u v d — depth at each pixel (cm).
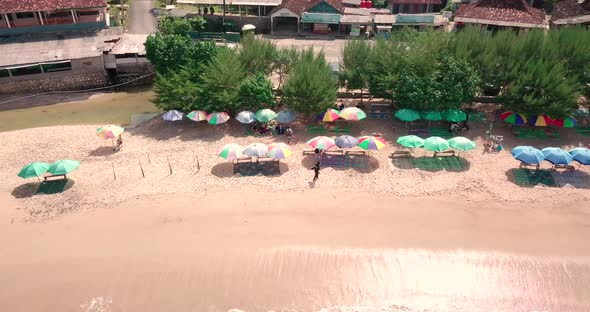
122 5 7350
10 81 4838
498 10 5978
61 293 2269
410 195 2955
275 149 3103
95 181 3155
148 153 3541
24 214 2820
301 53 4250
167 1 7762
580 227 2666
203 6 7456
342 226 2680
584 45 3609
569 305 2206
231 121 4006
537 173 3153
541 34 3781
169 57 4284
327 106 3728
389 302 2217
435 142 3155
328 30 6694
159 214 2803
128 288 2297
